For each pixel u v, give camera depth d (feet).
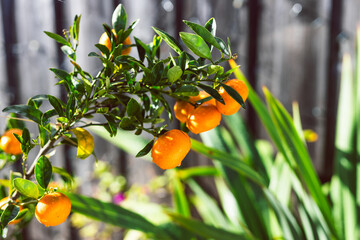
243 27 6.74
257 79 6.93
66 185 2.93
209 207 6.52
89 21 6.38
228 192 6.70
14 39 6.31
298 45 6.83
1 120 6.28
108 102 2.70
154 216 5.14
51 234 7.45
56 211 2.43
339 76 6.91
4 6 6.16
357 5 6.63
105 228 7.75
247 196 5.59
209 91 2.47
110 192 7.52
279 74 6.95
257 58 6.85
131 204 5.90
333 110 7.09
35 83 6.49
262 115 4.87
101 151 7.31
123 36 2.67
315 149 7.34
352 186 5.33
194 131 2.57
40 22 6.28
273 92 6.98
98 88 2.62
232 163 4.55
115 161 7.39
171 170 6.39
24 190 2.46
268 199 4.75
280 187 5.82
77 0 6.30
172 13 6.60
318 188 4.66
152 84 2.53
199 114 2.54
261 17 6.75
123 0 6.42
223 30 6.69
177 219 4.42
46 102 6.53
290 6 6.71
